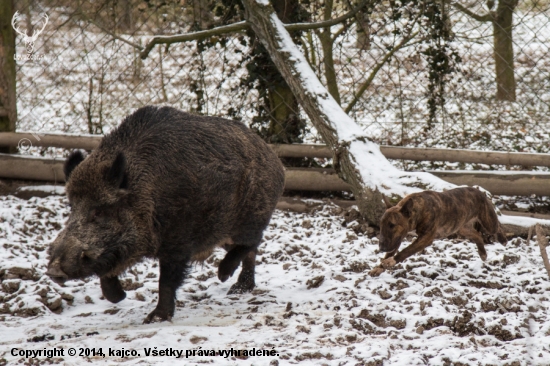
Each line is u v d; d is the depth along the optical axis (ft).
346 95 44.60
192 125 22.77
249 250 25.02
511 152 34.68
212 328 20.27
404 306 21.65
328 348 18.07
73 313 23.47
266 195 24.72
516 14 36.32
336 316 20.74
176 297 24.03
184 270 22.33
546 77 43.55
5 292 24.50
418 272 25.18
